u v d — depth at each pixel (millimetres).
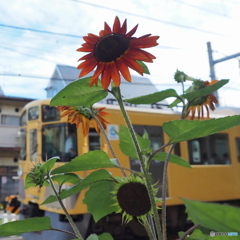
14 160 8609
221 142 4109
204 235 425
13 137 7293
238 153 4223
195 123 386
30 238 3057
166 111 3768
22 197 3793
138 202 426
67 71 5508
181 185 3617
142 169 427
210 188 3854
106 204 537
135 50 397
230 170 4078
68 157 3057
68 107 532
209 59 6238
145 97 472
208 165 3900
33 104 3525
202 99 525
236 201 4156
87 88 436
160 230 405
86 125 535
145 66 484
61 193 477
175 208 3633
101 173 462
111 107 3299
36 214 3410
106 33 418
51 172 462
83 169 451
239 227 217
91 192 529
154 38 400
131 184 432
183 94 484
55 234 2922
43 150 3264
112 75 395
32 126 3498
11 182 8656
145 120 3535
